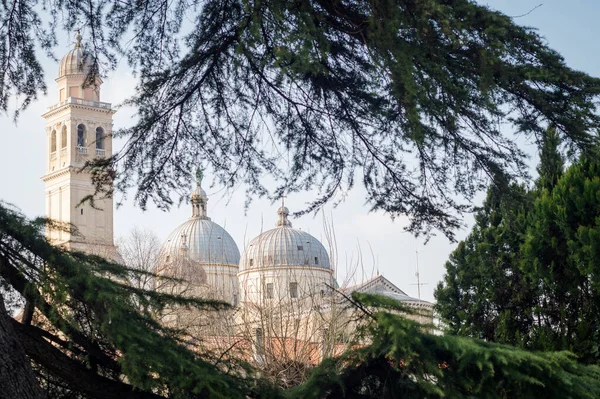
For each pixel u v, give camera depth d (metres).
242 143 8.50
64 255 6.71
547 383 5.88
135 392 6.66
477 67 6.46
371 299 6.20
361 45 7.38
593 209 13.92
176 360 6.20
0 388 5.67
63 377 6.64
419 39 6.34
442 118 6.95
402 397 6.25
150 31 7.97
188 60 7.95
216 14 7.72
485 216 16.19
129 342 6.14
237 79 8.12
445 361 6.10
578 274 14.31
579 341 13.87
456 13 6.25
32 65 8.13
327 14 7.21
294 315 17.11
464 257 16.19
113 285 6.57
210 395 6.15
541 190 15.00
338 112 8.13
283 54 6.35
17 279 6.59
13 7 7.89
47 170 98.19
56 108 97.50
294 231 62.81
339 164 8.45
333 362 6.54
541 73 6.34
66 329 6.55
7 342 5.85
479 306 15.76
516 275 15.48
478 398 5.92
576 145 6.81
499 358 5.80
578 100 6.52
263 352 15.45
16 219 6.56
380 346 6.18
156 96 8.16
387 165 8.19
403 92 6.39
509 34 6.39
